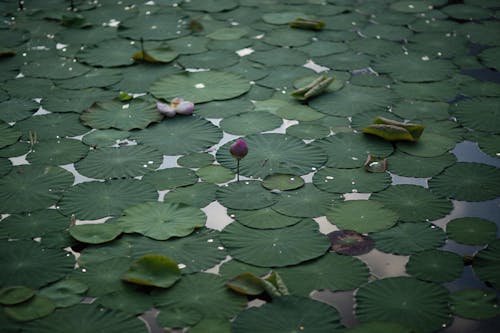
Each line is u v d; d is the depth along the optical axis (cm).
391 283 322
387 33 588
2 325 297
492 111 467
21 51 555
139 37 575
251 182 394
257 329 295
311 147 426
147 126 449
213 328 295
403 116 462
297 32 588
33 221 364
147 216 364
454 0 661
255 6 644
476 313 305
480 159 418
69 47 561
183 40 571
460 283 323
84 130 446
